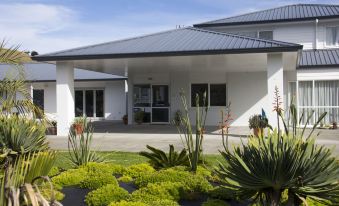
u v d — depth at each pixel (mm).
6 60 9836
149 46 16250
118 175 6770
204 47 15055
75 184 5902
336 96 20922
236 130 19547
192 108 23391
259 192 4328
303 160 3994
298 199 4223
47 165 3848
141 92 24500
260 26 23734
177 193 5270
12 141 7023
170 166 7109
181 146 13078
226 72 23016
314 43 23188
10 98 9492
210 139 14938
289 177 4004
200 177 5723
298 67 20781
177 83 23688
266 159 4004
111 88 29141
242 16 25516
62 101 16703
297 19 22922
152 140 15008
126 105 28781
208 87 23281
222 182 4426
